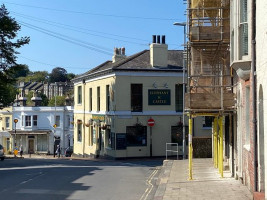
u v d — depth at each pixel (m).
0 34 29.00
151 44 31.67
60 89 115.81
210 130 32.22
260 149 10.03
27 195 12.12
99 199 11.59
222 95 14.31
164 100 31.52
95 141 35.31
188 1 15.56
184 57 25.81
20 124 57.72
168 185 13.47
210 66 17.84
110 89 31.78
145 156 31.00
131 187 13.88
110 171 19.36
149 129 31.17
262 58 9.39
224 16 15.69
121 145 30.39
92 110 36.78
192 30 15.05
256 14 10.01
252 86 10.30
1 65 29.92
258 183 10.06
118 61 35.59
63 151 55.44
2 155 31.69
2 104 33.19
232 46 12.28
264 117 9.21
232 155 15.05
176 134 31.80
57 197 11.81
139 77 31.12
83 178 16.30
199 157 24.58
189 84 15.76
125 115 30.66
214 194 11.46
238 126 13.54
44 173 18.16
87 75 37.06
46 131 55.69
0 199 11.46
